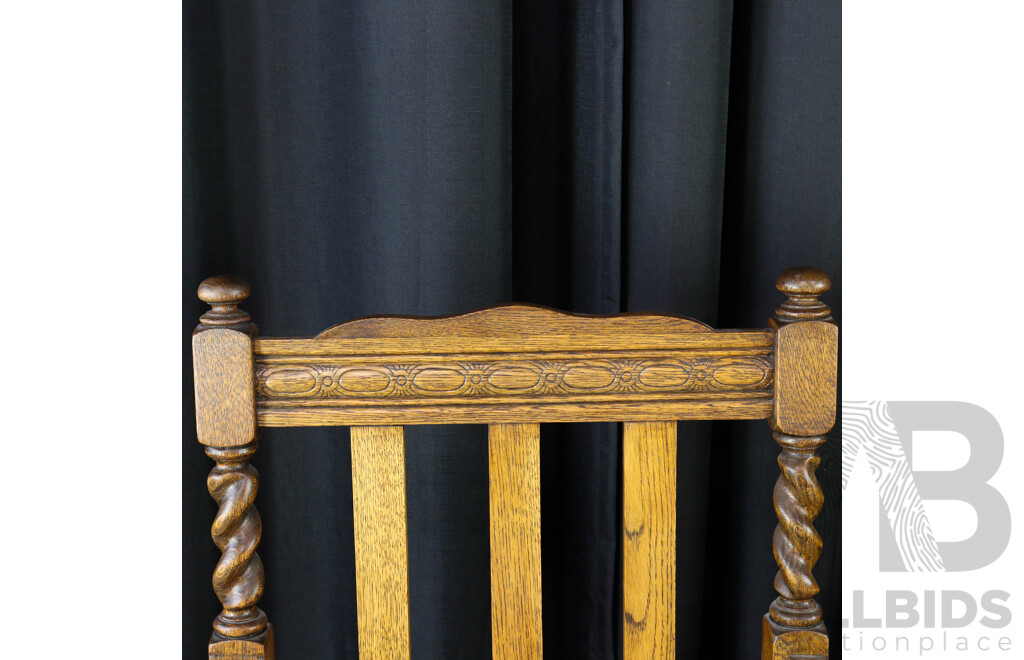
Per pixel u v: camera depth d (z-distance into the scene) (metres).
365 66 0.97
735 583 1.12
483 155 0.97
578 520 1.10
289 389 0.85
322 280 1.05
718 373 0.86
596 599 1.09
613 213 1.01
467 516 1.05
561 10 1.03
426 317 0.85
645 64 0.97
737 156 1.05
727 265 1.09
